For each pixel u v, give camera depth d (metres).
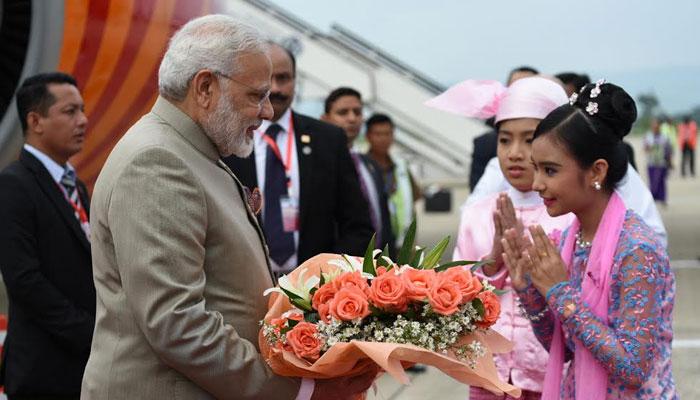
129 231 2.51
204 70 2.63
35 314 3.80
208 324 2.53
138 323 2.54
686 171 35.84
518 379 3.56
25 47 5.35
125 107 5.45
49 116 4.00
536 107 3.55
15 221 3.81
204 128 2.68
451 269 2.67
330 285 2.60
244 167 4.32
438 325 2.59
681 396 5.81
